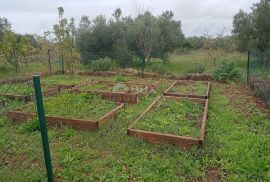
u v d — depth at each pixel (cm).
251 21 1870
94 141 475
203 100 711
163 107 671
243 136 484
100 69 1377
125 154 424
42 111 296
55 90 869
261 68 829
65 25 1191
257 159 389
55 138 494
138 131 480
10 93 805
